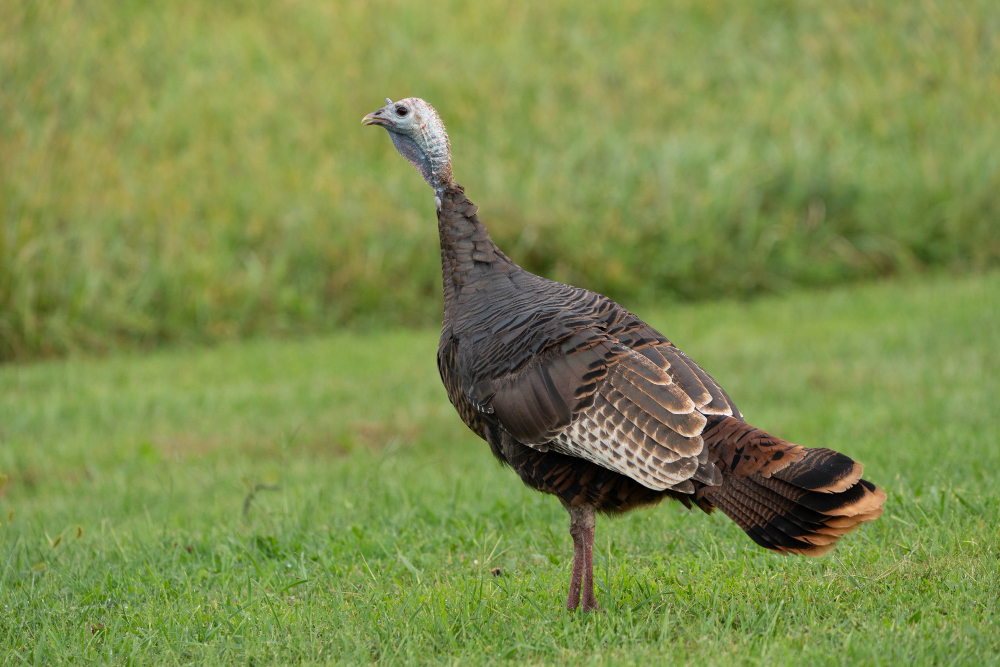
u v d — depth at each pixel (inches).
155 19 938.7
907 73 881.5
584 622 232.1
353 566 279.9
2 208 617.6
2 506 380.2
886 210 727.1
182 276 652.1
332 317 663.8
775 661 201.8
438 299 690.8
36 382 550.6
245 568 287.1
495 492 344.2
